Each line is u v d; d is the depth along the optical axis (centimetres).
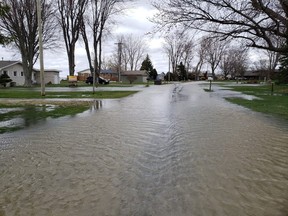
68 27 3784
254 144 621
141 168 463
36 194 364
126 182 403
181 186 388
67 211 318
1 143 638
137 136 706
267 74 6456
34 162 498
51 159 516
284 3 1373
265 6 1424
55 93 2273
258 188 382
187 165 478
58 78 5831
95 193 365
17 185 395
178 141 650
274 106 1368
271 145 613
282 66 3117
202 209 320
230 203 336
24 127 840
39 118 1019
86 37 3959
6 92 2419
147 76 8075
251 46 1638
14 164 488
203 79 10294
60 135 723
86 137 698
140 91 2681
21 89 3089
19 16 3759
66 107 1357
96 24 3853
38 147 602
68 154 548
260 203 337
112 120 961
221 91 2761
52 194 364
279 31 1530
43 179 416
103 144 626
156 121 934
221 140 659
